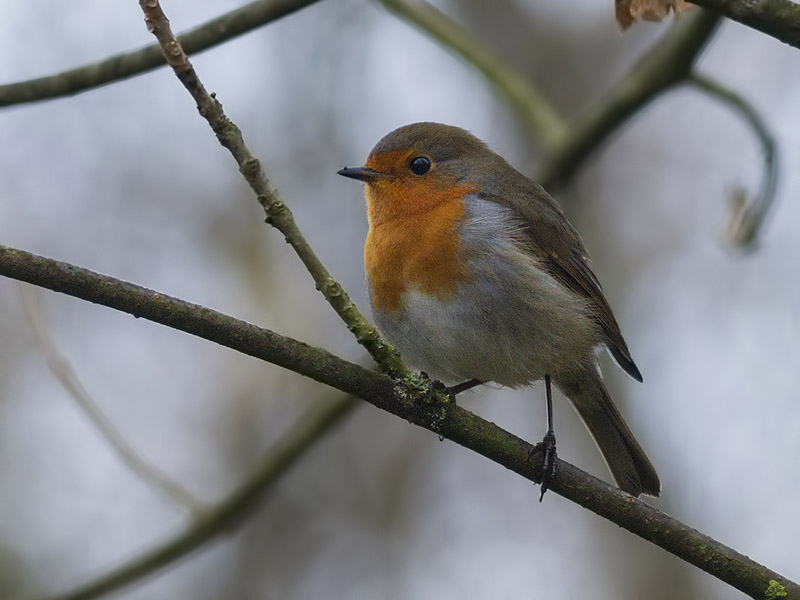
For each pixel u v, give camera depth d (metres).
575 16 14.85
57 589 11.22
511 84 11.43
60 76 8.20
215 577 12.47
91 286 6.20
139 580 9.64
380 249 8.23
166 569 9.73
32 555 11.96
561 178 10.80
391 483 13.35
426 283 8.05
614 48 14.77
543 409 13.37
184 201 14.06
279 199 6.27
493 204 8.40
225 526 9.77
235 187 14.14
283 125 14.10
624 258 13.95
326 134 14.04
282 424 13.31
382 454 13.52
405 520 13.19
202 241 13.98
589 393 8.98
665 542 6.64
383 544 13.02
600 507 6.78
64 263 6.21
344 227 13.90
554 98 14.60
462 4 14.89
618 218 14.30
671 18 7.50
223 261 13.88
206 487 12.80
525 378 8.47
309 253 6.40
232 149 6.19
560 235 8.84
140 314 6.27
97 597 9.54
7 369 12.70
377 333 6.54
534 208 8.76
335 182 14.00
